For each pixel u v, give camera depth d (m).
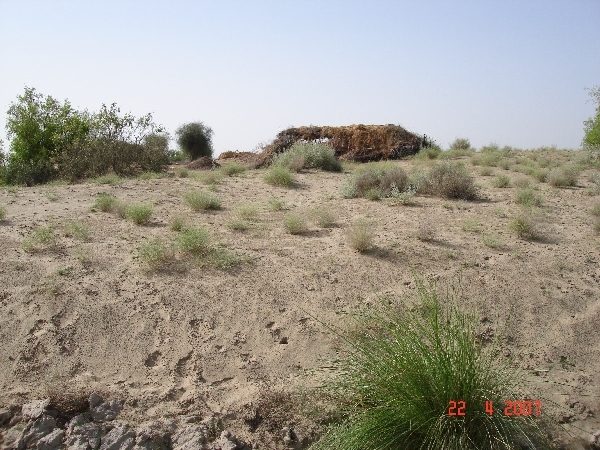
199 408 4.27
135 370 4.69
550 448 3.81
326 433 3.85
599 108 20.27
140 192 11.09
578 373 4.71
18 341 4.90
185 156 31.91
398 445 3.61
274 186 12.75
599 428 4.08
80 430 3.95
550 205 10.29
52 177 17.69
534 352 4.97
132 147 18.03
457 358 3.72
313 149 16.50
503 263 6.73
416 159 19.08
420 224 8.11
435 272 6.42
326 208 9.91
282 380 4.62
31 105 19.86
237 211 9.41
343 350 4.67
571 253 7.19
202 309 5.51
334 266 6.60
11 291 5.59
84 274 6.06
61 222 8.18
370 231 7.67
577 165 14.95
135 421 4.11
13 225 7.86
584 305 5.77
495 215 9.27
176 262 6.53
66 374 4.59
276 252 7.07
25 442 3.87
